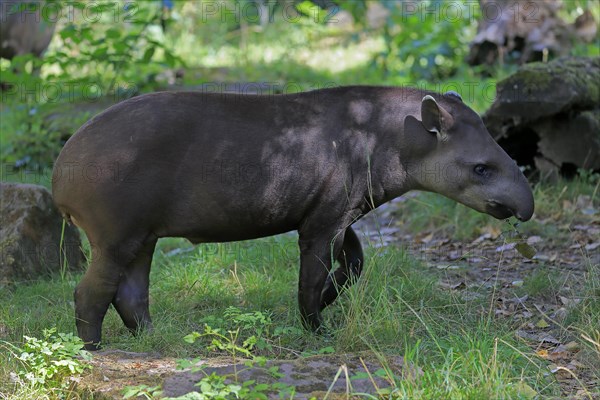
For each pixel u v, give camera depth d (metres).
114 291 9.25
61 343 8.62
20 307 10.69
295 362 8.19
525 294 11.34
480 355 8.05
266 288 11.22
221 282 11.59
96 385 7.88
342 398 7.46
